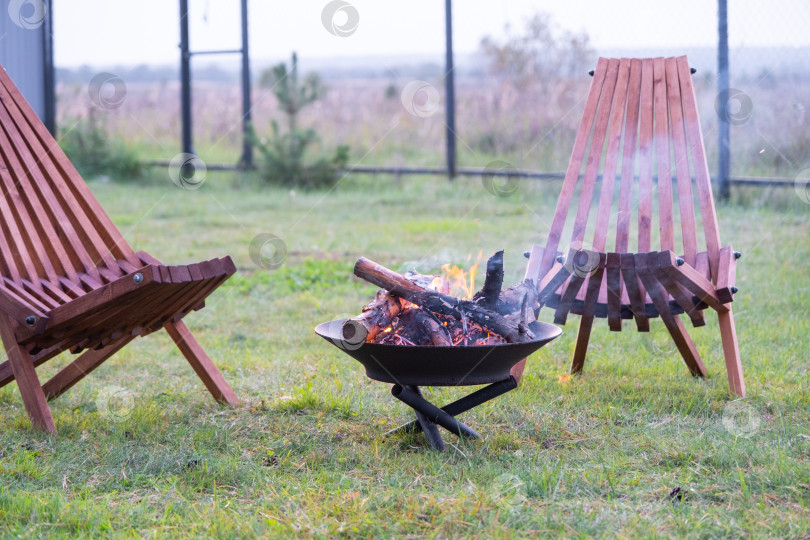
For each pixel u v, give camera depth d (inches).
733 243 248.4
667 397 127.6
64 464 101.1
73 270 122.1
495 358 99.1
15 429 113.2
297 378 141.6
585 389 132.7
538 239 260.5
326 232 287.0
